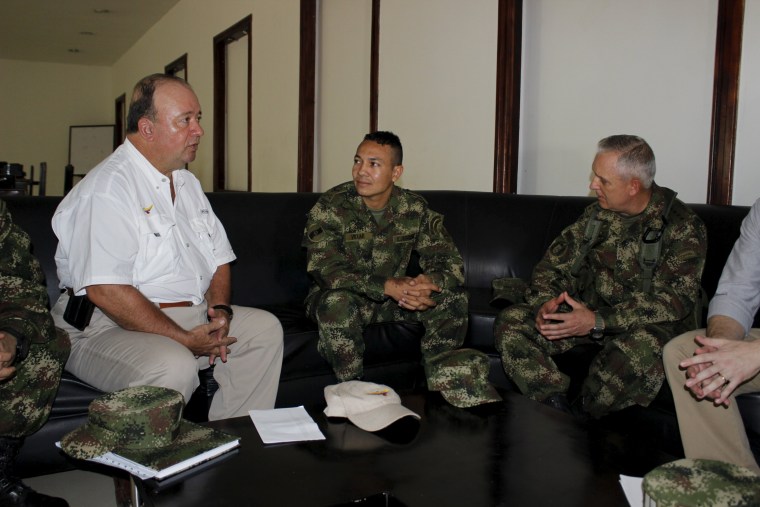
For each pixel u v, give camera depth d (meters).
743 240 1.80
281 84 5.58
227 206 2.61
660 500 0.93
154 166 1.95
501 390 1.66
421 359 2.46
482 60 3.36
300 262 2.70
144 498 1.12
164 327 1.82
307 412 1.49
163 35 8.83
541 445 1.31
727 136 2.41
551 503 1.08
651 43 2.68
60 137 12.15
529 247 2.80
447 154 3.67
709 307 1.82
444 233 2.49
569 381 2.12
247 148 6.58
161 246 1.92
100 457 1.20
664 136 2.66
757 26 2.32
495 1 3.26
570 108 3.04
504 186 3.26
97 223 1.77
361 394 1.47
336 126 4.92
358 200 2.46
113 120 12.38
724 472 0.97
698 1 2.50
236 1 6.41
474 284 2.85
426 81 3.81
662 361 1.85
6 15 8.53
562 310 2.21
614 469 1.21
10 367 1.50
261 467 1.20
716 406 1.63
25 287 1.68
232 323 2.03
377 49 4.27
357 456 1.25
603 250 2.19
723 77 2.41
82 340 1.85
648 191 2.10
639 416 2.00
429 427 1.41
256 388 2.02
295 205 2.73
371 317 2.33
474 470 1.20
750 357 1.45
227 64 7.00
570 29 3.01
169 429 1.24
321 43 5.08
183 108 1.89
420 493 1.11
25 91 11.80
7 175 4.42
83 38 10.03
